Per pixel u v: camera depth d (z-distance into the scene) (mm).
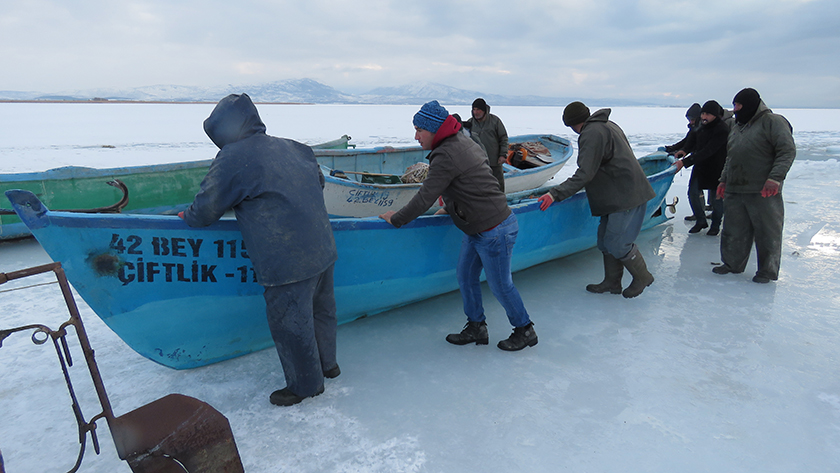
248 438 1972
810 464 1828
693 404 2215
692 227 5477
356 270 2740
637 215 3236
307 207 1976
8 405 2195
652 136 24250
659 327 3021
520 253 3469
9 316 3174
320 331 2318
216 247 2268
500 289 2586
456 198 2410
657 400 2248
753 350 2715
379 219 2678
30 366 2537
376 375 2473
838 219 5816
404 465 1827
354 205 5062
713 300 3451
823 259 4367
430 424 2078
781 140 3359
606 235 3309
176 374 2467
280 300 2004
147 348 2336
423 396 2289
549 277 3998
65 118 39188
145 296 2199
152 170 5270
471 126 5895
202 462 1508
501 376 2467
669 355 2670
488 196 2385
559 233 3762
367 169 6758
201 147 16453
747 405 2205
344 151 6383
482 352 2729
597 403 2230
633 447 1929
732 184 3727
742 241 3857
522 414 2146
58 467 1808
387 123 37781
